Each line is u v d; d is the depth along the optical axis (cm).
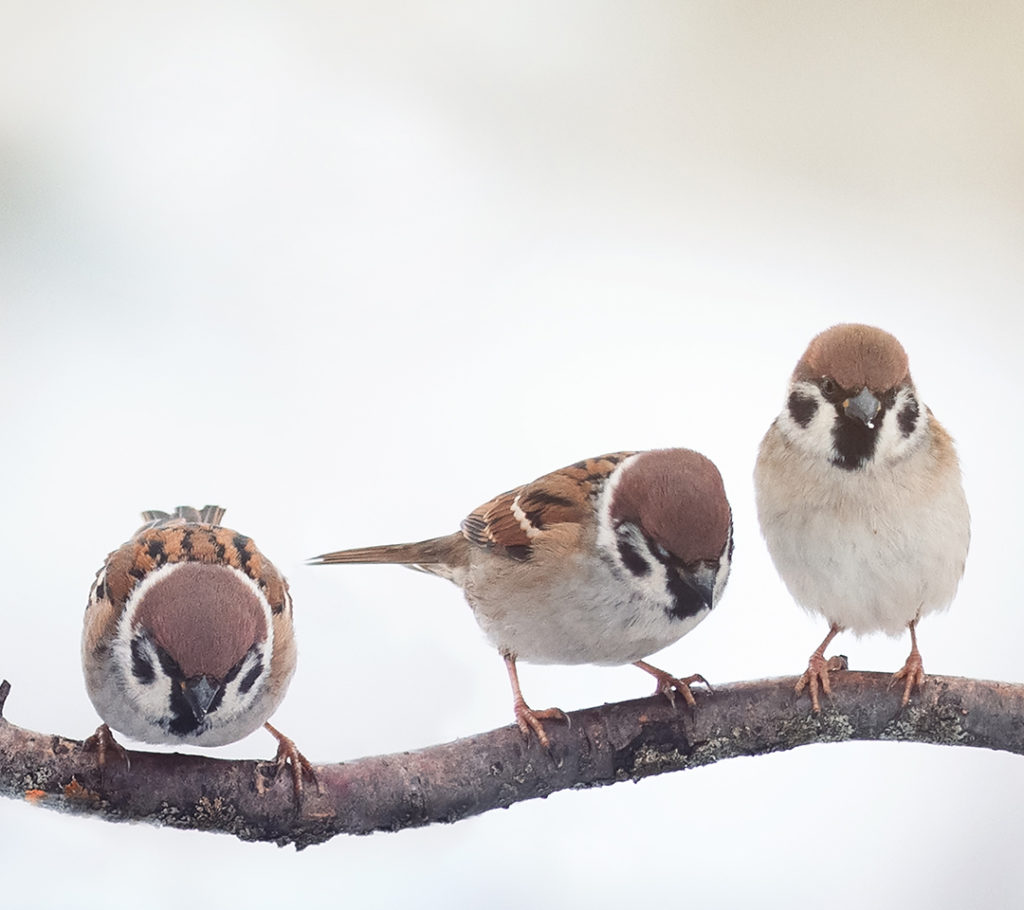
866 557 430
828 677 426
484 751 425
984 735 426
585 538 429
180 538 429
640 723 426
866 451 430
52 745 423
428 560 435
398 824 424
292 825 423
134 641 426
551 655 430
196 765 423
